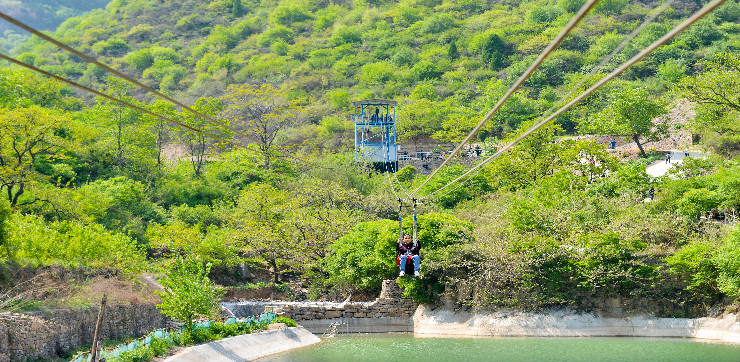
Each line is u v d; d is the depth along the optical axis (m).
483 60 161.38
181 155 106.12
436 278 52.28
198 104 90.19
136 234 63.69
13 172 50.56
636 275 45.34
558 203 51.94
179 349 36.59
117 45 197.75
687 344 40.41
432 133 116.38
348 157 84.69
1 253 37.75
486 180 74.44
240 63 185.50
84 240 44.06
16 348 30.41
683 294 45.34
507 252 48.00
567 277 47.34
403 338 48.25
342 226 60.59
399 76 161.12
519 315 47.56
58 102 92.75
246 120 109.88
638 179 58.41
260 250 61.47
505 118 113.81
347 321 52.78
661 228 47.97
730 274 41.16
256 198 65.81
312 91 162.25
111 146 82.69
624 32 163.75
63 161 74.88
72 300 36.81
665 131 84.62
